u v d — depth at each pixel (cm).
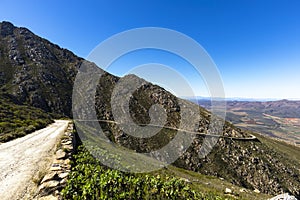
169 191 1197
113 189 1012
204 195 1505
